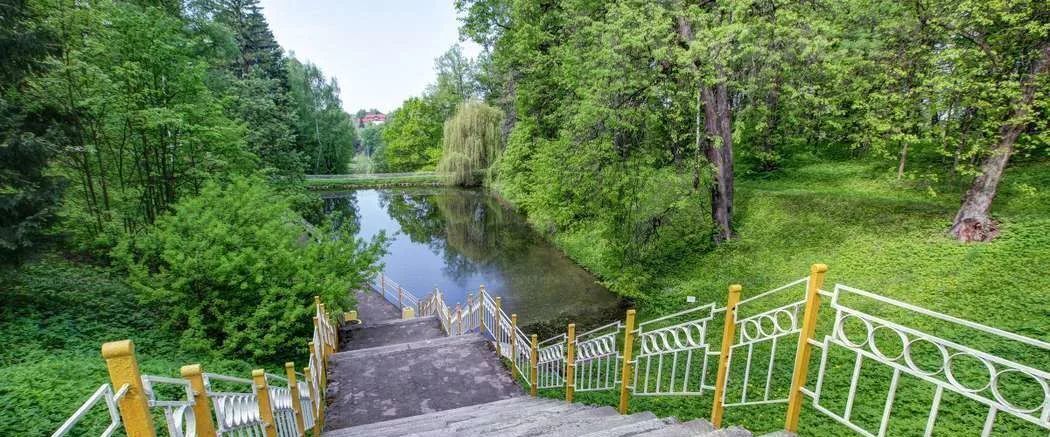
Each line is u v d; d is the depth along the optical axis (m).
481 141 34.62
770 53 10.55
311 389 5.80
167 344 7.89
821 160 22.48
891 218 12.86
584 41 13.96
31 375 5.25
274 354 8.84
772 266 12.54
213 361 7.51
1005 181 14.29
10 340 6.75
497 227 27.30
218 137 13.87
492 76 38.41
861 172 19.22
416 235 27.17
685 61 10.48
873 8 11.17
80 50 10.72
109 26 11.70
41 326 7.46
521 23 21.12
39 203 7.62
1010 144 9.99
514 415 5.47
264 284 8.84
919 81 10.71
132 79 11.82
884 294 9.57
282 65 35.84
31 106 8.82
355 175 49.41
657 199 13.17
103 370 5.77
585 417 4.94
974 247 10.14
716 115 13.36
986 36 9.76
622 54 11.45
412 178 49.00
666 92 12.02
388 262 21.69
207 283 8.45
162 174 13.60
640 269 13.16
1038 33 8.78
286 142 25.16
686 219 15.16
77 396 4.86
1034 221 10.38
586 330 12.27
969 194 10.79
